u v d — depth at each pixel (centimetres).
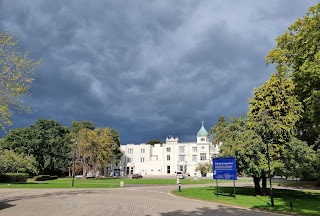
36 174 6347
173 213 1590
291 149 2541
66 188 3550
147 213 1579
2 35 1975
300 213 1631
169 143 10688
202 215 1537
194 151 10350
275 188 3641
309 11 2208
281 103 2616
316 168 2716
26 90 1998
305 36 2194
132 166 10869
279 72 2691
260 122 2530
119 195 2659
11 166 4934
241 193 2897
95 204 1956
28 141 7162
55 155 7575
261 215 1560
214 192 2942
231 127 2750
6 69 1923
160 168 10562
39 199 2261
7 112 1908
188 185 4331
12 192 2912
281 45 2656
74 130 8712
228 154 2533
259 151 2469
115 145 7625
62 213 1547
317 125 2197
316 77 1966
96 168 7106
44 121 7662
